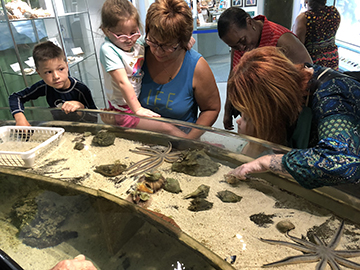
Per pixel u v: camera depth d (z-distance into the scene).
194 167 1.33
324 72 0.99
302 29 2.12
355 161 0.82
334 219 1.00
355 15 2.76
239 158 1.29
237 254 0.92
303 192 1.11
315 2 2.03
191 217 1.09
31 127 1.72
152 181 1.26
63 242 1.12
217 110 1.85
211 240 0.98
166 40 1.37
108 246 1.06
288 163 0.95
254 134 1.29
